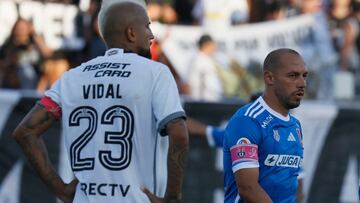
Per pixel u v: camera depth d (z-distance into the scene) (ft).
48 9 62.80
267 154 29.55
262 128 29.50
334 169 52.95
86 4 63.87
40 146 27.20
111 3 27.32
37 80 60.13
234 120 29.99
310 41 66.44
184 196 50.70
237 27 64.69
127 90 26.12
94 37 60.13
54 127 49.52
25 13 62.69
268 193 29.71
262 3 67.46
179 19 67.31
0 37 62.44
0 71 60.03
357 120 53.06
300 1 68.39
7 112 49.24
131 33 27.02
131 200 25.89
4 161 49.39
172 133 25.61
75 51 62.13
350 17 70.18
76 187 26.94
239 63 63.31
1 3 62.49
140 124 26.00
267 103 29.99
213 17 64.80
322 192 52.80
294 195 30.40
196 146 50.72
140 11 27.27
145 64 26.45
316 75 64.95
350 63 67.97
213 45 61.67
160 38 61.52
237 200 30.32
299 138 30.42
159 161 26.43
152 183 26.27
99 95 26.45
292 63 29.63
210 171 50.98
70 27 62.59
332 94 64.54
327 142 52.90
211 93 61.05
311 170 52.75
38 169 27.17
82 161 26.55
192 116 50.98
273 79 29.86
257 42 65.00
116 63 26.71
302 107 52.65
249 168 29.12
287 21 66.03
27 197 49.65
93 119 26.48
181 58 61.77
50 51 61.05
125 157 25.99
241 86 62.23
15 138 27.20
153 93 26.04
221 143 41.39
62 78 27.45
